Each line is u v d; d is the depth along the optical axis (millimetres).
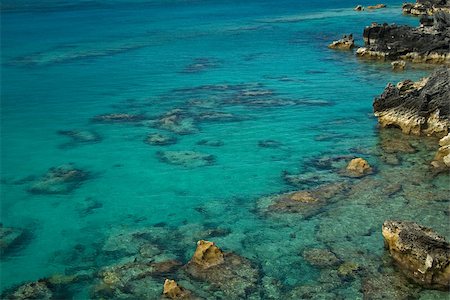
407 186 25000
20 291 18281
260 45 71750
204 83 49688
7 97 46844
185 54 66812
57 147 33438
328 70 53656
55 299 17719
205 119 37906
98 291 18062
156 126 36875
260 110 39625
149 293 17734
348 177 26578
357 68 54219
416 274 17797
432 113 31922
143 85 50031
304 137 33375
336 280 18062
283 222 22438
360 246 20109
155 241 21516
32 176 28938
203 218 23406
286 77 50875
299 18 101688
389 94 34250
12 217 24125
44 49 73375
